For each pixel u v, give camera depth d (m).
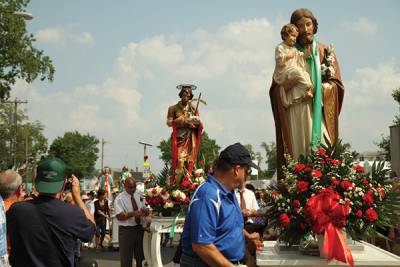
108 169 22.08
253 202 8.30
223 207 3.55
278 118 6.66
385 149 34.16
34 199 4.18
